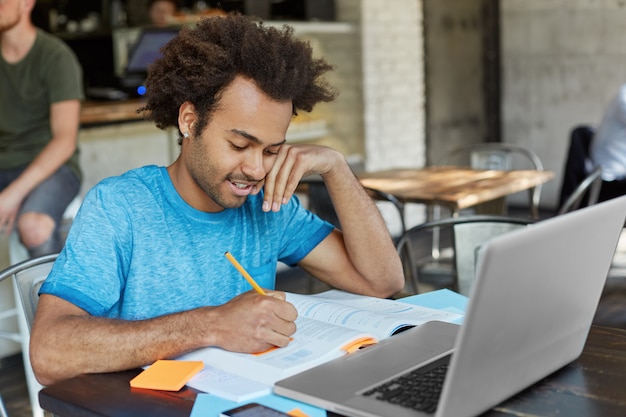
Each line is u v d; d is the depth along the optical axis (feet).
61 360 4.35
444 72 21.43
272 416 3.67
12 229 10.78
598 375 4.09
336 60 19.04
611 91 21.20
